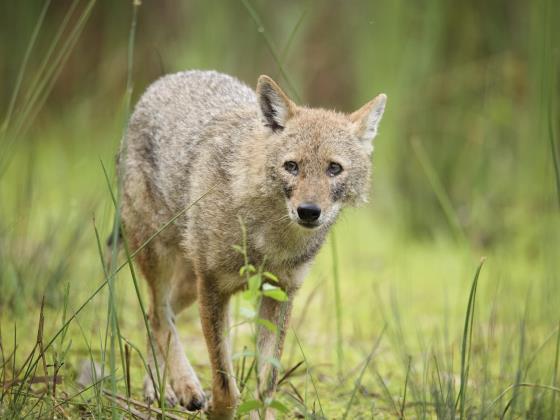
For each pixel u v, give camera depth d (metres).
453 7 16.19
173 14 19.59
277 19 17.97
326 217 7.93
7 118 9.14
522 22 15.81
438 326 11.97
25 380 7.42
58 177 16.20
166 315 9.34
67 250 11.55
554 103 14.59
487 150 15.80
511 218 15.33
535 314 11.66
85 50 20.64
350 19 18.44
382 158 16.81
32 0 17.12
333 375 9.94
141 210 9.38
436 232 16.11
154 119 9.47
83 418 7.48
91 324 10.41
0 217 12.26
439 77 16.33
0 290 10.54
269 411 7.82
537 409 8.27
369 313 12.52
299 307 12.63
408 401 9.17
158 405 8.02
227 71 17.47
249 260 8.09
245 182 8.05
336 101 19.30
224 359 8.16
